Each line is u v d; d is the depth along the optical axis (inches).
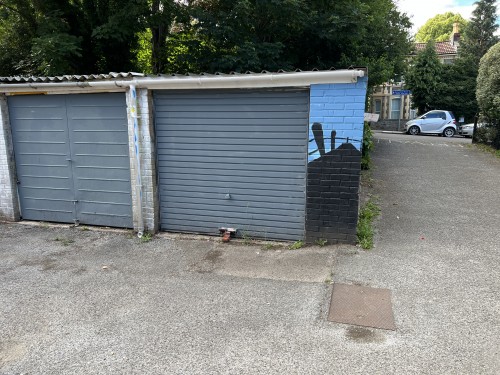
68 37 419.8
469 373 117.3
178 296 169.6
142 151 243.1
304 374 118.6
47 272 197.3
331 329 141.5
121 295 171.6
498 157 488.4
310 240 223.9
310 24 434.9
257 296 167.6
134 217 253.9
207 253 218.5
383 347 130.5
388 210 279.0
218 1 442.3
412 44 792.3
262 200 232.4
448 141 677.9
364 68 200.5
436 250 210.2
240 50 403.5
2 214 285.9
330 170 214.4
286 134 221.5
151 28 454.6
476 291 166.2
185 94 235.6
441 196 314.3
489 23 1257.4
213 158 237.5
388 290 168.9
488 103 533.6
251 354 128.6
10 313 157.9
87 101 256.2
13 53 501.7
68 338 140.3
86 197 268.4
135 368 123.4
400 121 1168.2
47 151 272.2
